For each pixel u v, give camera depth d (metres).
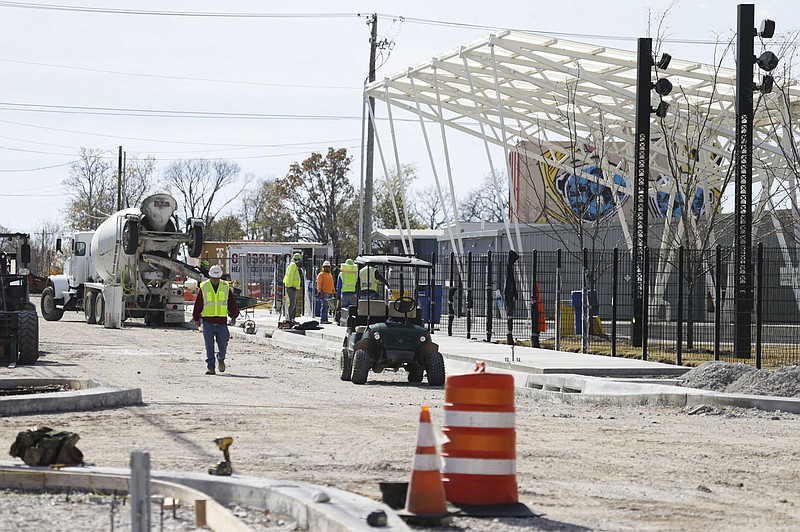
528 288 72.75
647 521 16.91
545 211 94.81
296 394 36.97
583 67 83.38
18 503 17.73
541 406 35.09
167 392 36.34
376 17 101.31
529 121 102.19
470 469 17.62
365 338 42.31
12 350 45.59
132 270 82.81
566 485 19.95
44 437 20.03
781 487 20.19
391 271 52.94
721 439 26.42
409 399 35.94
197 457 22.22
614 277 52.19
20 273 47.62
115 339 66.94
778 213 75.19
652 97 85.44
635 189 57.69
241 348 63.69
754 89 49.12
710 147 73.62
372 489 18.97
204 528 16.00
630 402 34.97
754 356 50.34
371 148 99.69
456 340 64.38
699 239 67.69
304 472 20.64
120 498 18.16
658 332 64.19
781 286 60.44
